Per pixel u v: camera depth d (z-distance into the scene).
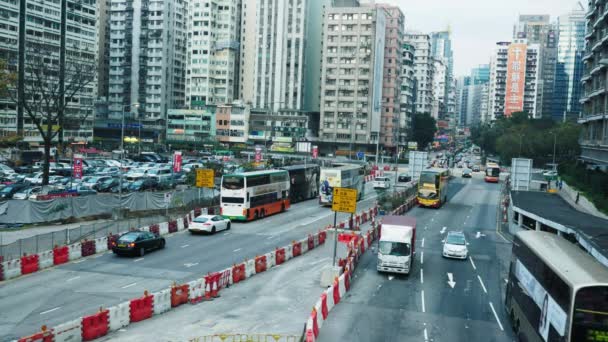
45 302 25.33
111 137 168.12
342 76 158.38
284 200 60.34
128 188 65.81
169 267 32.94
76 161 54.25
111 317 22.14
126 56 167.75
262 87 166.38
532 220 48.88
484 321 25.34
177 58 173.38
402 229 33.97
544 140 132.38
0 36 113.69
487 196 83.19
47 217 43.66
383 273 34.25
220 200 53.25
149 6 166.00
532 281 21.08
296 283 31.11
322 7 171.00
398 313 26.03
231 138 156.12
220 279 29.06
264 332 22.61
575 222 40.09
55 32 127.62
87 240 36.03
